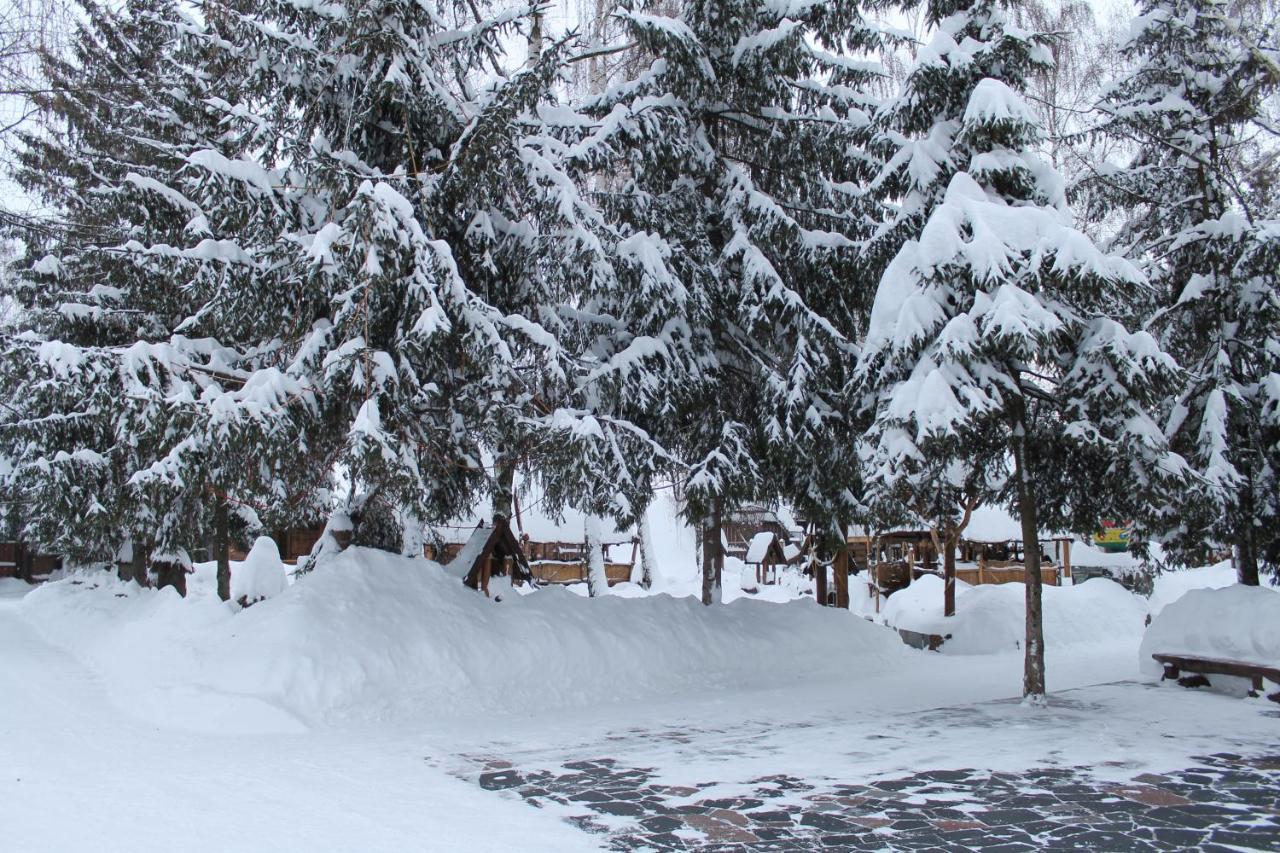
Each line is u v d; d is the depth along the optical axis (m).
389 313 10.09
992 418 10.20
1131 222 15.05
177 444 9.61
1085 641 17.42
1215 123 14.17
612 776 6.84
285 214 10.40
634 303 12.44
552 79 10.73
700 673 12.20
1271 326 12.99
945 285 9.93
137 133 17.27
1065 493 11.36
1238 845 5.11
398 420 10.29
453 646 10.33
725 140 14.77
